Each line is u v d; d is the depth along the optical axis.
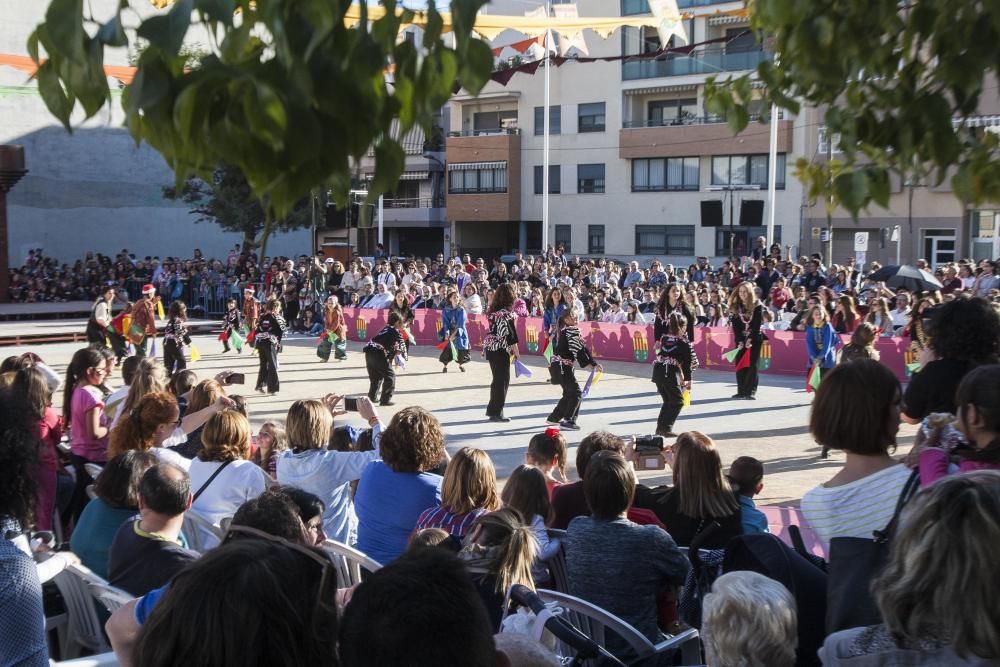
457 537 4.43
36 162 36.19
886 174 3.44
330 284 26.00
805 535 5.82
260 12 1.53
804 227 34.34
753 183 35.91
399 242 48.69
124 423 5.66
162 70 1.54
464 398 15.15
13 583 2.28
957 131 3.54
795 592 3.48
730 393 15.55
